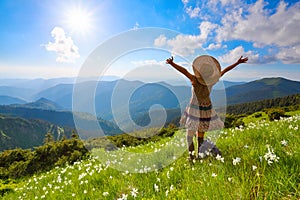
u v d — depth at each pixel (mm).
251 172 2980
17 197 7676
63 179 7551
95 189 4703
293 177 2555
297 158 3021
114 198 3830
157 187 3486
